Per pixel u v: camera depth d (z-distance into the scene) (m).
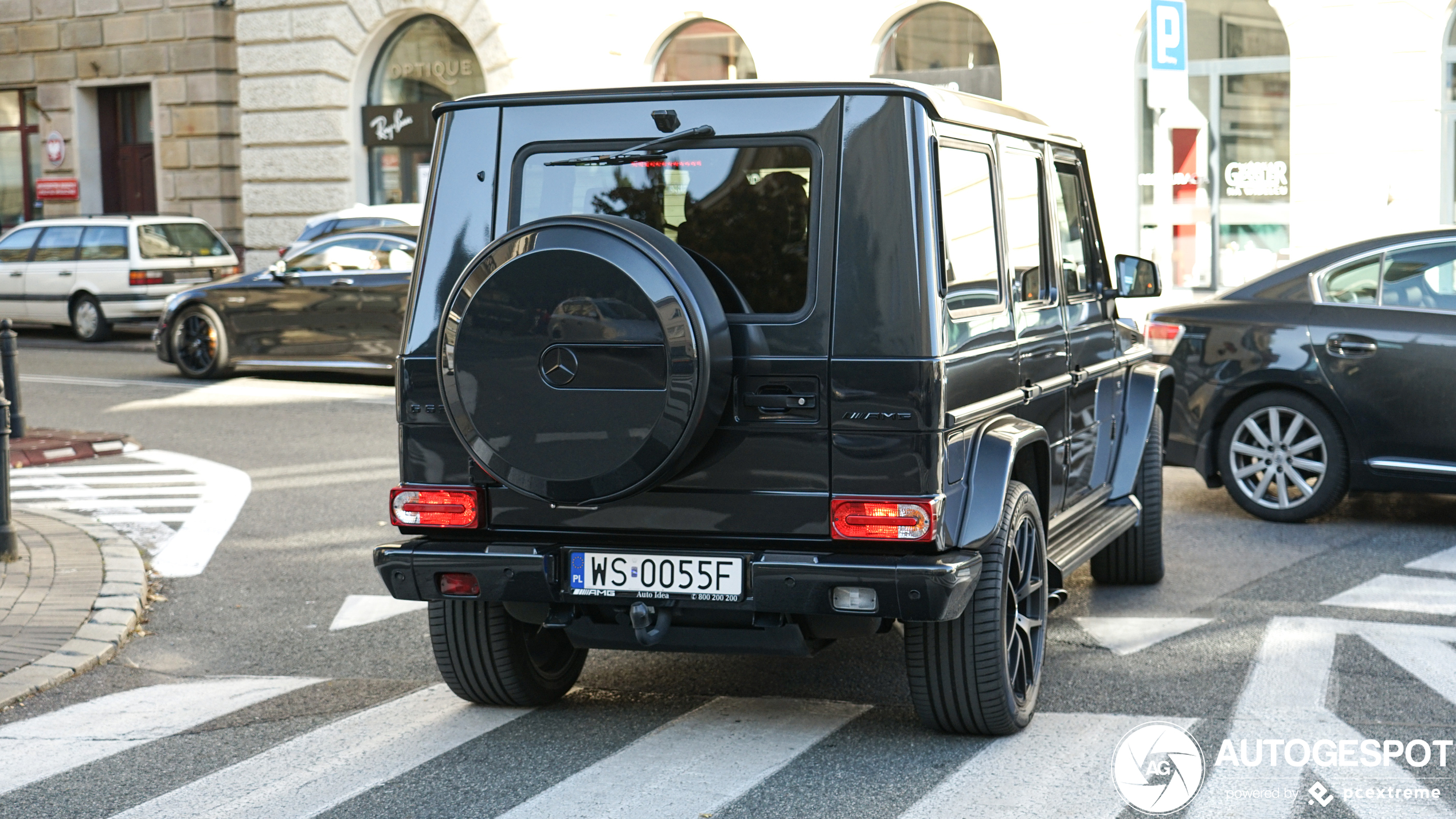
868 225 4.16
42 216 27.64
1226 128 17.36
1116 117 17.80
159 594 6.99
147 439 11.88
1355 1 16.12
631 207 4.41
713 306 4.11
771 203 4.26
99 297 20.67
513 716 4.96
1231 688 5.12
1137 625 6.04
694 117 4.34
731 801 4.08
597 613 4.47
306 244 17.70
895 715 4.89
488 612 4.81
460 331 4.22
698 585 4.25
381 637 6.17
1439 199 15.91
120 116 27.09
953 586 4.07
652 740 4.66
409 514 4.54
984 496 4.32
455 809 4.07
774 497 4.22
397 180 23.42
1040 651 4.84
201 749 4.69
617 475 4.13
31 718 5.09
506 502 4.46
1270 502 8.28
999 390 4.64
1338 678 5.23
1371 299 8.00
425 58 23.11
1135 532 6.66
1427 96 15.84
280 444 11.53
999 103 5.11
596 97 4.46
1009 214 4.90
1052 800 4.05
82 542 7.84
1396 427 7.83
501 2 21.89
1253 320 8.23
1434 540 7.70
